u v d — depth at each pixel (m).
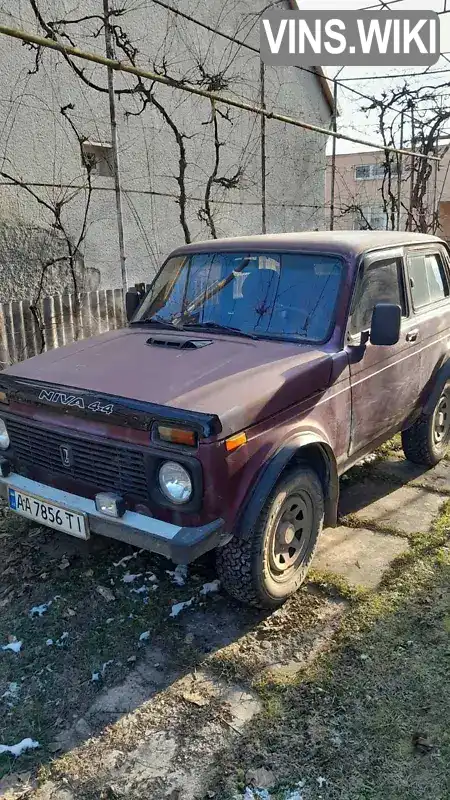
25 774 2.24
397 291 4.20
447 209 25.17
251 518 2.76
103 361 3.30
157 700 2.59
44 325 8.18
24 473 3.31
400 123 13.81
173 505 2.62
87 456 2.89
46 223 9.13
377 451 5.37
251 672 2.73
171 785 2.19
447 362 4.80
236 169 12.03
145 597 3.32
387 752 2.30
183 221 8.58
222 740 2.38
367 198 19.36
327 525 3.53
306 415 3.15
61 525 3.02
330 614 3.14
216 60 11.18
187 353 3.30
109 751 2.34
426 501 4.41
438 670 2.72
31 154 8.73
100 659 2.84
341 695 2.58
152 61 9.74
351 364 3.49
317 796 2.13
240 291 3.83
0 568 3.61
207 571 3.55
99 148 9.76
